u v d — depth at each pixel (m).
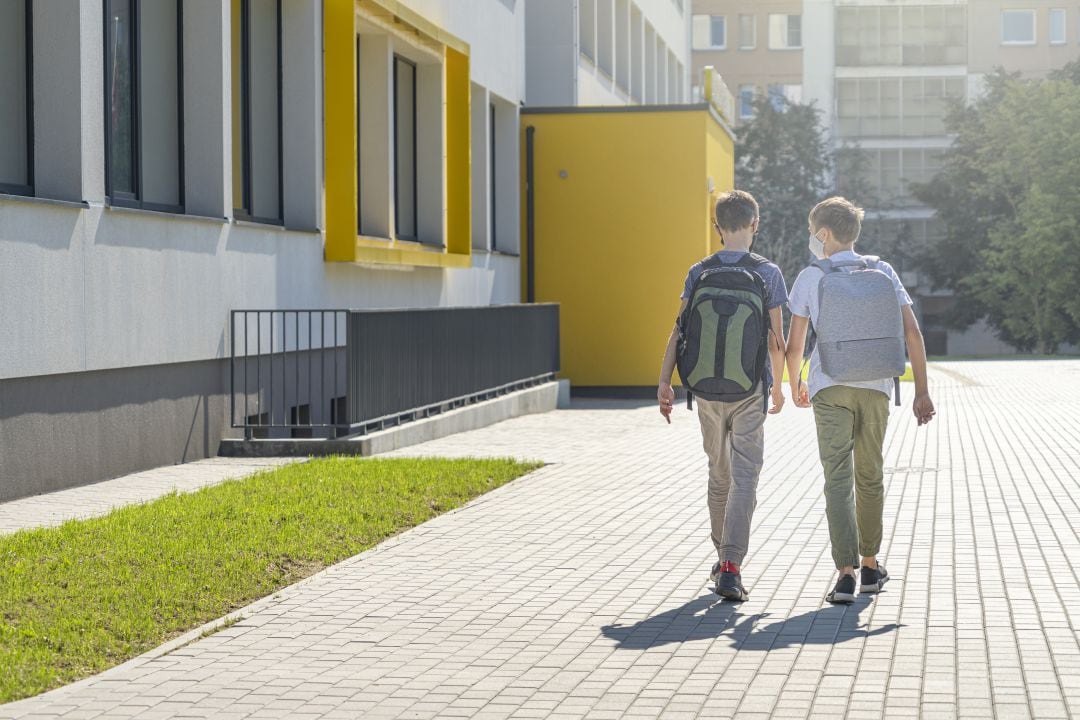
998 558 9.09
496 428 20.23
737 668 6.37
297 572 8.86
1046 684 5.96
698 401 8.24
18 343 11.50
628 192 28.81
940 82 83.50
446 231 23.78
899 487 12.90
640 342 28.92
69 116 12.39
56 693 6.12
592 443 17.59
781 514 11.23
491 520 11.03
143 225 13.52
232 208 16.31
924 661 6.41
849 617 7.40
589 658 6.62
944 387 30.80
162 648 6.91
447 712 5.75
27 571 8.20
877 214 80.06
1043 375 35.84
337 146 18.02
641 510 11.55
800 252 72.69
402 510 11.16
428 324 18.11
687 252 28.70
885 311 8.00
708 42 83.69
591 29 34.75
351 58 17.95
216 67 15.24
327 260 18.06
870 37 83.38
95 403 12.81
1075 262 68.44
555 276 29.11
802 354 8.16
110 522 9.99
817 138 74.62
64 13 12.38
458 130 24.00
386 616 7.61
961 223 73.06
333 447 15.28
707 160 28.78
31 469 11.84
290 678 6.34
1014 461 15.14
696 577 8.65
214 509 10.67
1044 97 69.12
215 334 15.05
